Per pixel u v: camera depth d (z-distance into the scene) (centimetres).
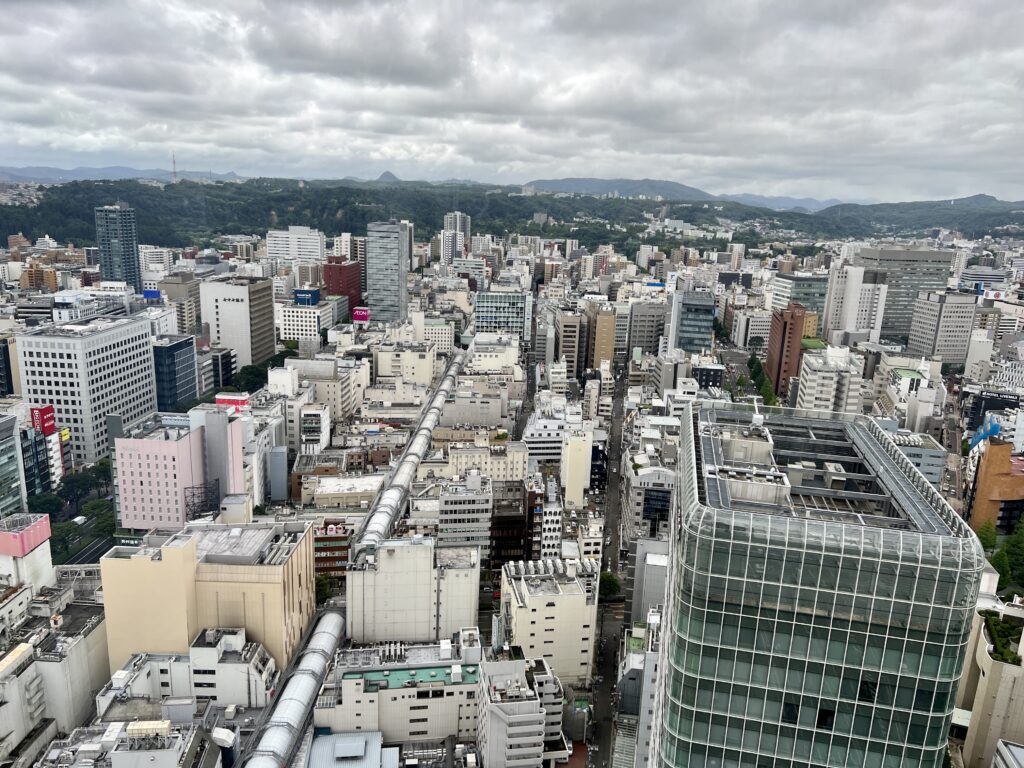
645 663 18912
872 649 9006
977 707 19775
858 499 11469
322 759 18750
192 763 16775
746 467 11525
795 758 9594
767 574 9044
